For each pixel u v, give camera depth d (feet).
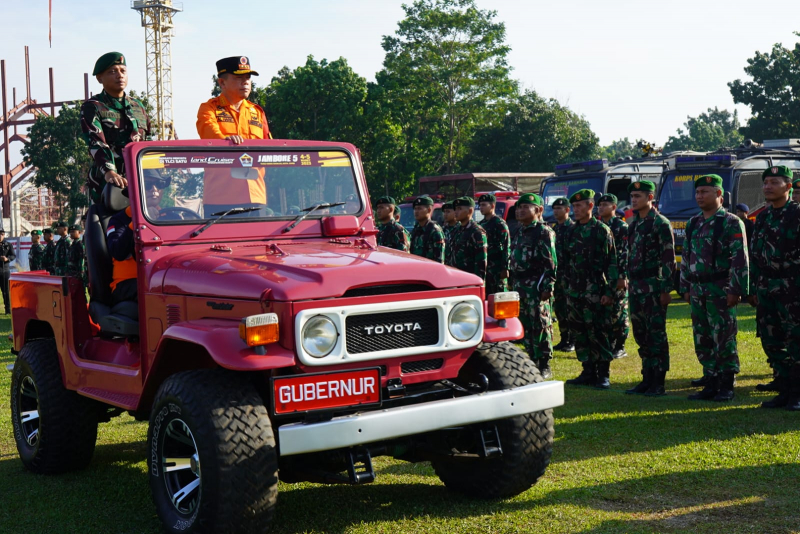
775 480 17.31
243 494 13.41
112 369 17.38
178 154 17.63
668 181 68.80
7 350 42.96
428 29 201.98
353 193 19.43
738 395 26.84
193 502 14.43
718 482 17.30
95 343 18.97
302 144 19.11
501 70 203.82
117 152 20.57
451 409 14.21
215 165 17.95
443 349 14.92
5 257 65.77
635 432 21.81
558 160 201.05
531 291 30.53
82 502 17.67
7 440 23.76
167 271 16.25
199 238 17.38
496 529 14.96
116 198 18.02
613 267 28.58
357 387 14.05
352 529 15.26
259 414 13.83
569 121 215.51
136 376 16.57
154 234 17.01
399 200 187.21
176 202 17.43
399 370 14.74
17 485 19.17
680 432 21.67
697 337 26.61
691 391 28.02
